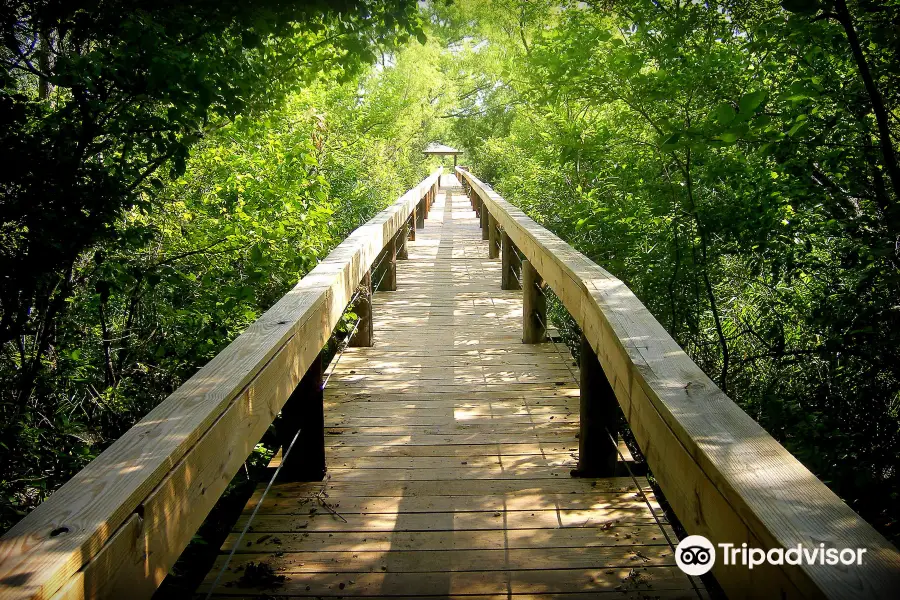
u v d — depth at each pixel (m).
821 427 3.13
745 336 4.52
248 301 4.75
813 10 2.38
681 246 4.27
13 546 0.98
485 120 27.80
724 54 3.78
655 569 2.38
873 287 3.07
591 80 4.16
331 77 4.49
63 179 2.86
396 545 2.55
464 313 6.46
